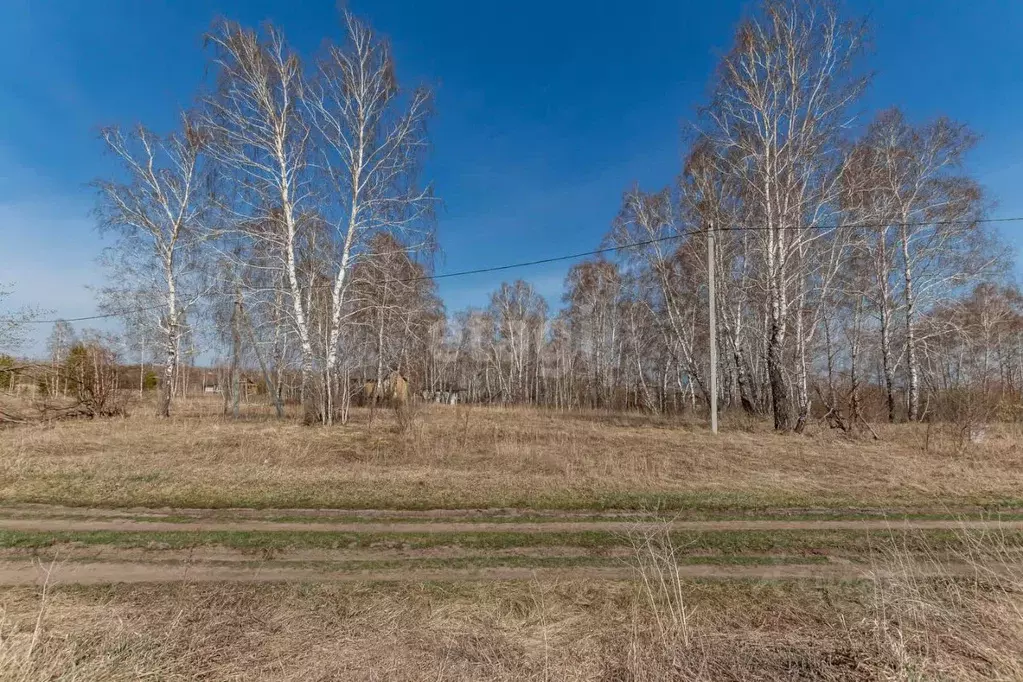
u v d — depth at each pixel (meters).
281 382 21.45
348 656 3.27
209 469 8.68
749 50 15.56
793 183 15.78
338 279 16.70
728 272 20.75
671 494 7.50
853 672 3.12
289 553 5.05
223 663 3.14
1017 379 17.95
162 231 19.67
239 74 15.52
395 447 11.37
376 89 16.75
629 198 23.91
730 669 3.14
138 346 20.88
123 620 3.68
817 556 5.07
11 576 4.45
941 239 20.06
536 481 8.28
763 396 24.31
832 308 21.09
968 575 4.54
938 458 10.46
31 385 18.58
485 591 4.26
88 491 7.21
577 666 3.19
